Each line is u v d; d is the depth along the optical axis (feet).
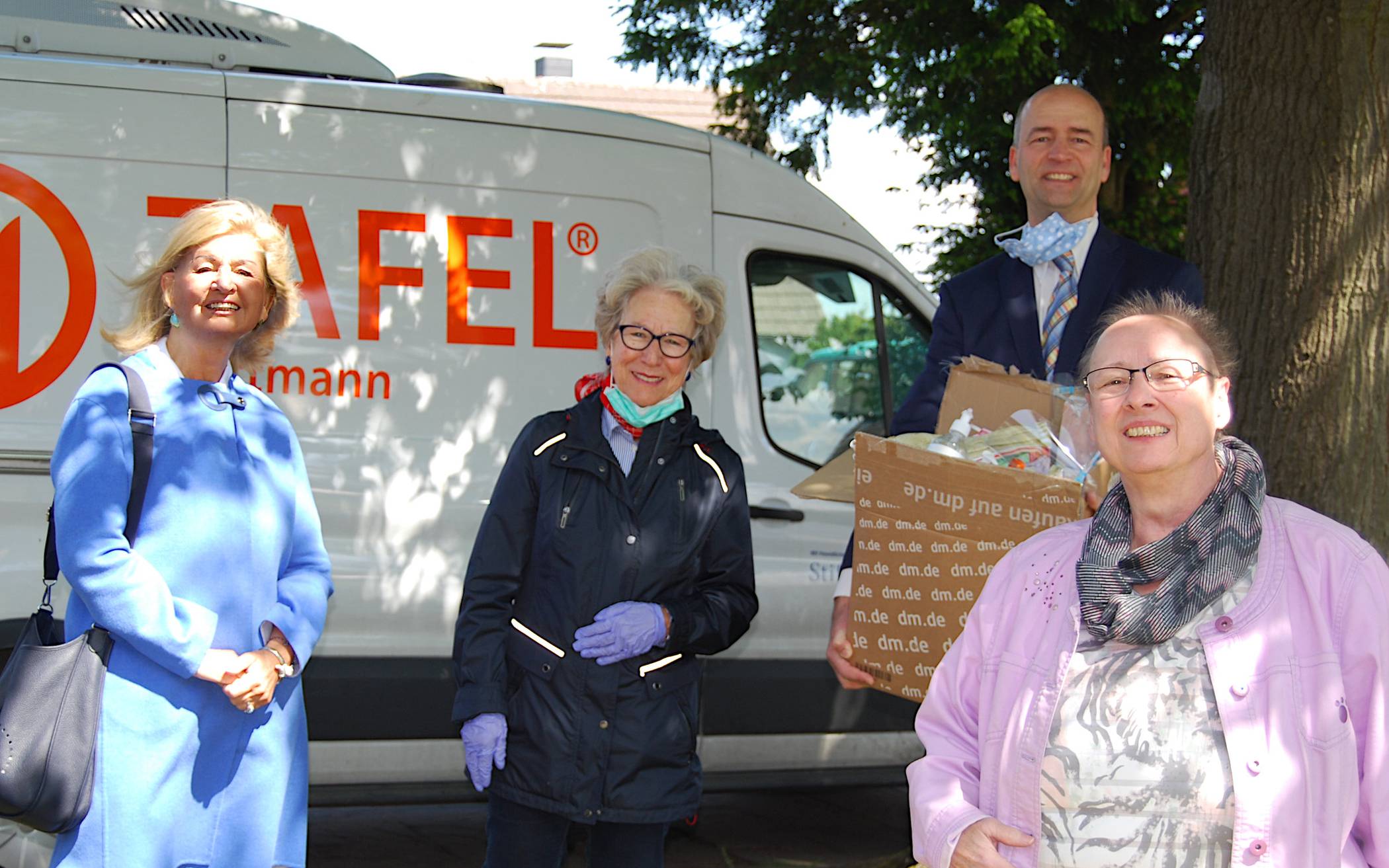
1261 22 13.70
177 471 9.05
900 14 36.65
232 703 9.12
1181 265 11.03
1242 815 6.52
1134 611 6.87
